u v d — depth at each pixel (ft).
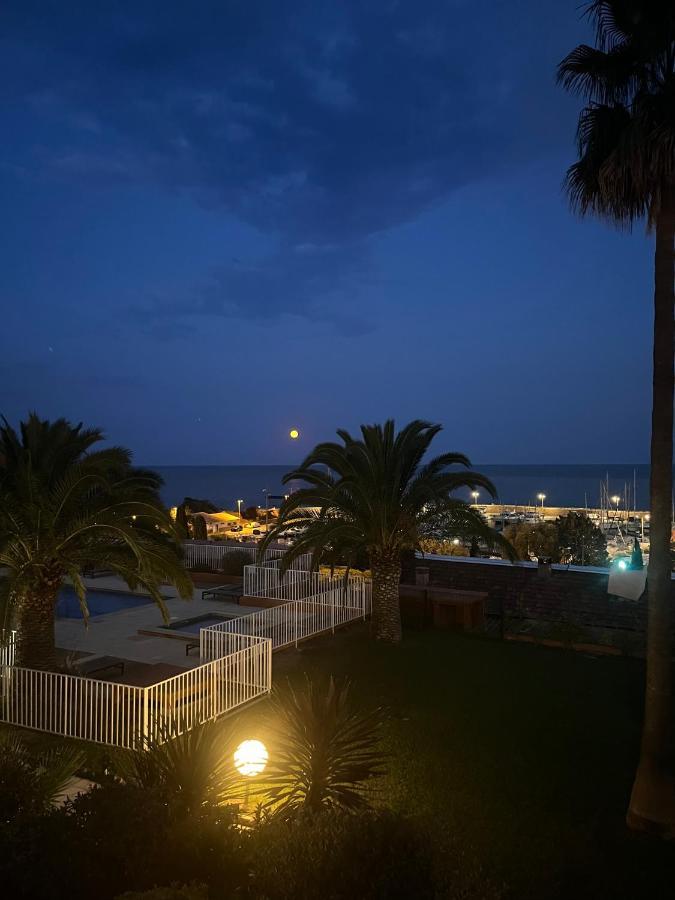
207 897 14.85
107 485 38.24
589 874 22.66
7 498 37.83
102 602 64.64
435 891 15.43
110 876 16.69
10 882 16.65
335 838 16.15
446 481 51.42
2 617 36.35
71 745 32.32
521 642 53.16
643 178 25.20
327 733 24.59
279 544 79.36
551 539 121.19
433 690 40.32
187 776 21.45
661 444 26.09
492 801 27.27
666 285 26.18
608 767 30.48
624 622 54.29
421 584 62.90
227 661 37.60
